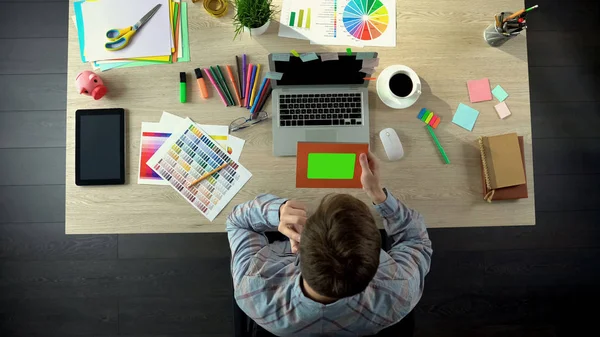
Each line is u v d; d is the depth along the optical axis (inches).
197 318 81.2
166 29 56.1
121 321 80.9
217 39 56.6
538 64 87.8
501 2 57.9
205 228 54.2
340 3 57.3
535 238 84.5
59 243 81.8
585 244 84.8
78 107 55.1
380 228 55.4
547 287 83.6
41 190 82.7
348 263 31.3
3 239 81.7
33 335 80.4
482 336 82.0
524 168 55.8
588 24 88.6
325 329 42.1
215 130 55.5
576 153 86.7
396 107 55.1
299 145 46.1
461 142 56.1
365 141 54.3
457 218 55.2
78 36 55.5
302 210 44.2
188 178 54.6
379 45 57.0
